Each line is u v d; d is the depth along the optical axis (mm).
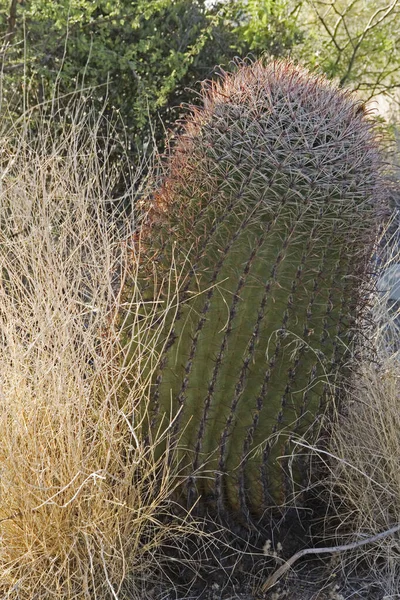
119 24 4887
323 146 1891
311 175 1870
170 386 1962
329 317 1944
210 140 1930
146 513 1988
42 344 2129
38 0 4570
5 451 2023
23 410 2068
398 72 6398
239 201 1876
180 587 2059
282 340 1915
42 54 4434
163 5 4699
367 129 2018
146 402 1993
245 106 1935
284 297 1897
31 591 1908
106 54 4695
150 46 4906
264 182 1864
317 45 6066
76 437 2006
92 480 1975
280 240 1880
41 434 2012
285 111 1910
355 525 2213
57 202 2992
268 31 5453
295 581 2090
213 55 5207
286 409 1963
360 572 2170
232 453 1979
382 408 2361
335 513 2219
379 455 2244
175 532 2051
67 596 1923
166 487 1975
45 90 4695
